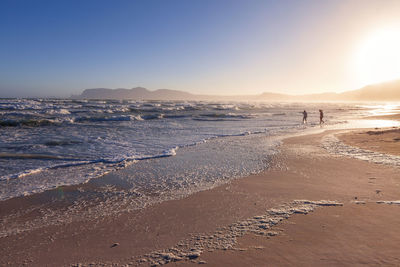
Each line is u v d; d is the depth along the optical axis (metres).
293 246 3.60
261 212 5.05
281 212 4.95
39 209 5.70
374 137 15.41
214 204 5.68
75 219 5.14
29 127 21.59
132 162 10.11
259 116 41.41
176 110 47.75
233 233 4.16
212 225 4.57
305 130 21.34
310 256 3.31
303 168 8.74
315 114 49.69
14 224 4.96
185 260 3.41
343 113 54.00
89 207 5.78
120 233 4.45
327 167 8.75
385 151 11.16
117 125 24.33
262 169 8.77
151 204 5.85
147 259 3.52
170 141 15.52
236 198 6.01
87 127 22.17
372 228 4.04
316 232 3.99
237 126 25.17
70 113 33.97
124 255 3.68
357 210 4.82
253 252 3.50
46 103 50.59
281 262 3.21
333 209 4.94
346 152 11.30
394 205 4.98
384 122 30.36
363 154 10.70
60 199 6.30
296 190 6.41
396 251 3.32
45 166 9.46
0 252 3.94
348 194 5.89
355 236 3.79
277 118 37.44
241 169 8.84
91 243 4.13
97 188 7.10
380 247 3.44
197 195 6.34
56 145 13.73
